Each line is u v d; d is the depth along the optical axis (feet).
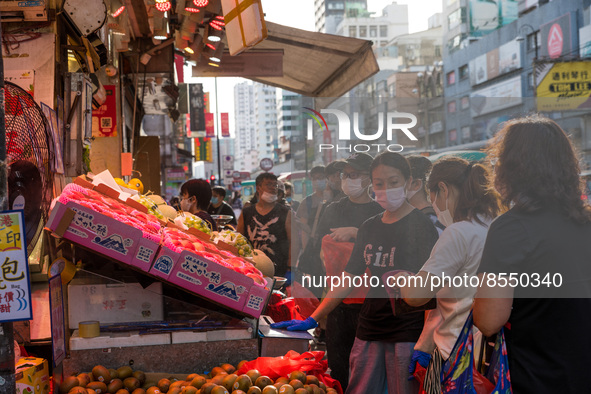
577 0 98.99
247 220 20.40
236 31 11.73
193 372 10.15
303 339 10.60
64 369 9.79
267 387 9.00
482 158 8.25
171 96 34.37
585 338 6.98
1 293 6.27
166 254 9.91
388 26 257.34
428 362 9.20
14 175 10.66
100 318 10.05
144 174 37.83
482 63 123.54
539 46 108.47
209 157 130.11
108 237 9.72
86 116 14.23
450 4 150.41
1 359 6.35
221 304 10.11
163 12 20.45
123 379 9.67
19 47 12.52
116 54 24.18
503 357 7.14
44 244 10.66
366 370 9.94
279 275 20.17
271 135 460.96
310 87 35.70
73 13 13.62
